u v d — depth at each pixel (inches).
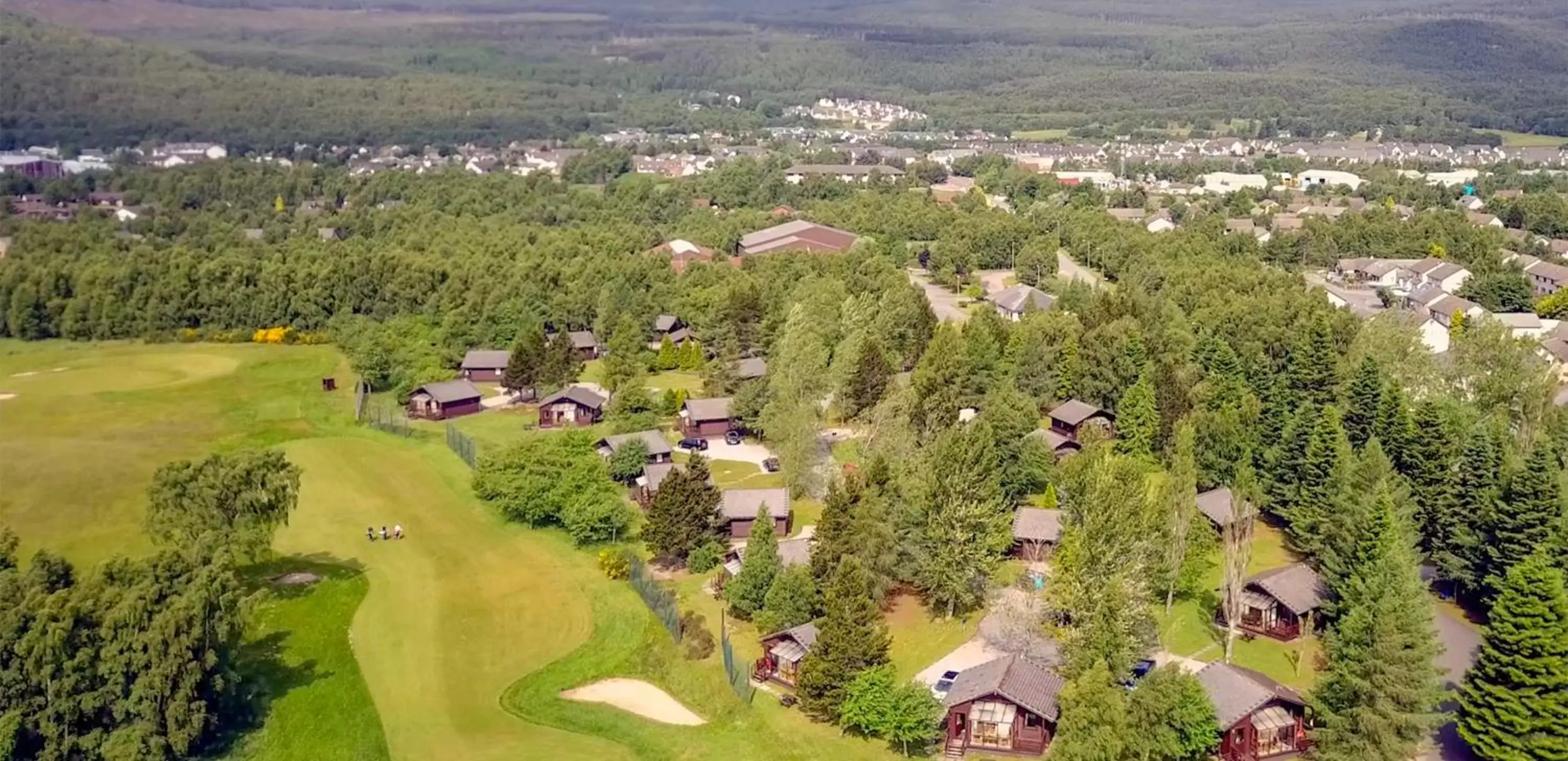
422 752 3666.3
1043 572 4712.1
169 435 6737.2
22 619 3449.8
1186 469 4687.5
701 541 4926.2
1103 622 3774.6
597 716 3880.4
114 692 3484.3
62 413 7199.8
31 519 5433.1
